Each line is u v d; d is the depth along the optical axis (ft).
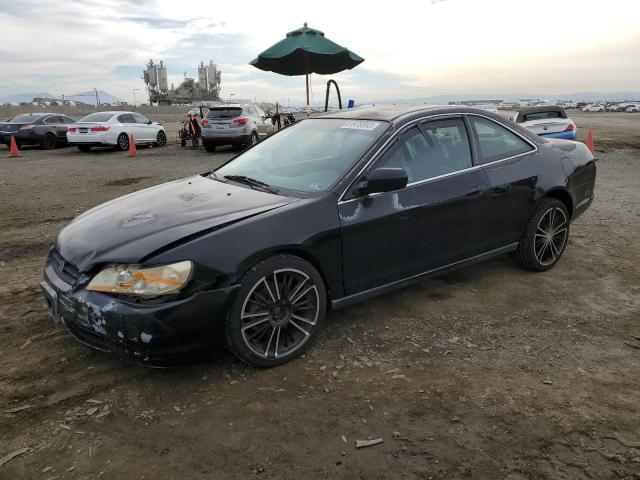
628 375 9.93
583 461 7.62
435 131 12.76
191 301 8.84
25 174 36.63
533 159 14.42
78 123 54.95
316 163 11.95
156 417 8.62
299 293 10.28
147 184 31.78
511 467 7.50
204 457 7.68
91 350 10.69
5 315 12.29
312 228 10.18
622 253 17.19
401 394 9.27
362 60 34.42
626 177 33.53
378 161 11.47
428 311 12.69
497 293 13.79
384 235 11.28
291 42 31.07
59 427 8.34
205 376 9.84
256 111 59.77
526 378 9.80
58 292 9.62
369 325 11.95
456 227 12.64
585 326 11.94
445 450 7.84
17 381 9.57
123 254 8.98
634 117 164.04
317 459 7.64
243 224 9.61
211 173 13.82
